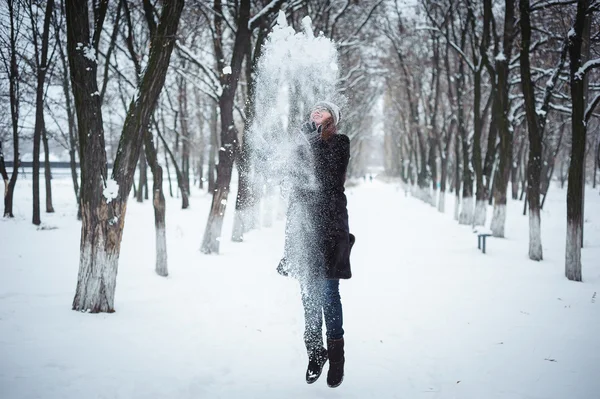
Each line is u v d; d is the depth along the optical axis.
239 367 3.93
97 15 5.62
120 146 5.36
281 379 3.71
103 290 5.26
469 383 3.79
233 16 14.36
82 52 5.09
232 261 9.44
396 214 22.77
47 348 4.03
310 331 3.30
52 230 13.66
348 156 3.21
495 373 4.01
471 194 19.12
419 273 8.69
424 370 4.05
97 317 5.04
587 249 12.17
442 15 21.86
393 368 4.08
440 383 3.78
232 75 10.70
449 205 32.53
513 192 35.94
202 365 3.92
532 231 10.66
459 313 5.97
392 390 3.61
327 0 17.19
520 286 7.78
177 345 4.36
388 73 30.36
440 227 17.47
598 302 6.68
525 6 10.36
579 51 8.70
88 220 5.23
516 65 15.79
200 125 36.97
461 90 21.02
